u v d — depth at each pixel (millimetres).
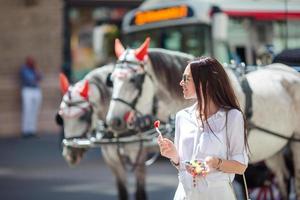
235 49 17172
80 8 26203
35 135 25297
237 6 17281
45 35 26250
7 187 15656
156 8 18547
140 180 10680
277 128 9641
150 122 9961
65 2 26094
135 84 9820
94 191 15125
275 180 11031
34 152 21375
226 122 6113
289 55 10367
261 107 9523
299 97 9836
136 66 9820
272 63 10516
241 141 6117
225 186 6129
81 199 14156
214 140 6098
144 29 18719
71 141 10805
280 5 17141
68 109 10898
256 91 9562
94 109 11039
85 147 10805
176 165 6250
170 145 6203
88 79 11086
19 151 21562
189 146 6184
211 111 6152
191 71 6164
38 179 16766
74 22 26297
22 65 25875
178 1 18047
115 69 9930
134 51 9961
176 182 16047
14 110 25406
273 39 17109
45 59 26219
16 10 25938
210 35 17250
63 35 26281
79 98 10906
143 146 10398
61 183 16188
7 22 25875
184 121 6258
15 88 25484
